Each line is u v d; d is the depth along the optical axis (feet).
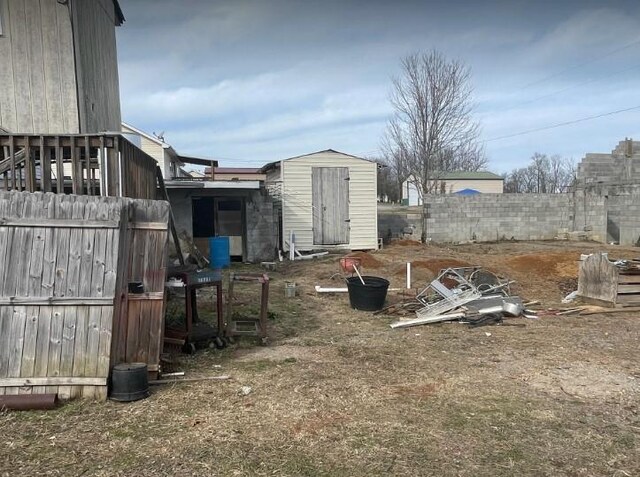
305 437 11.46
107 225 13.74
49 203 13.56
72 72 28.02
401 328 22.77
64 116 28.07
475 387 14.89
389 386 14.90
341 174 53.93
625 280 26.30
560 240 62.54
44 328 13.34
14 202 13.39
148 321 14.97
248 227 49.11
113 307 13.62
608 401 13.83
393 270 39.37
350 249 54.24
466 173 136.36
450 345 19.75
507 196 61.46
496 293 26.61
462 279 26.35
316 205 53.57
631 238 60.49
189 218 47.67
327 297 30.89
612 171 72.08
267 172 68.33
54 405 12.89
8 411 12.64
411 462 10.37
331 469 10.05
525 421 12.46
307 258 49.85
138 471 9.88
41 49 27.63
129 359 14.80
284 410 12.99
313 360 17.58
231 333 19.76
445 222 60.34
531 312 25.55
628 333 21.40
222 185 45.62
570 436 11.64
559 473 10.00
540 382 15.37
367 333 21.91
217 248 44.83
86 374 13.46
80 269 13.55
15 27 27.37
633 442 11.34
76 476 9.67
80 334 13.47
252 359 17.70
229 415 12.64
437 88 66.59
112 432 11.60
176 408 13.05
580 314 25.23
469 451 10.87
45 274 13.38
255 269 44.32
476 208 60.85
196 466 10.09
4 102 27.48
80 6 29.30
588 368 16.70
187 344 18.43
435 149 68.39
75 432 11.59
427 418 12.60
